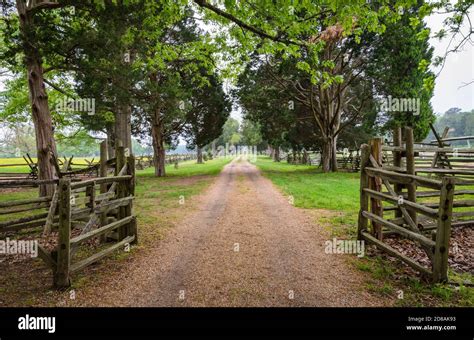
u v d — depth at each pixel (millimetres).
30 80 9281
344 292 3908
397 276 4344
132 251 5672
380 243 5230
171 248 5844
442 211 3869
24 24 8164
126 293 3947
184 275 4531
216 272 4633
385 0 5855
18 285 4188
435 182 4012
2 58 8102
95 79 10883
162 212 9281
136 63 12445
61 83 18469
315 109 23297
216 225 7625
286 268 4762
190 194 12852
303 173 22812
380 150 5953
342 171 24516
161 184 17219
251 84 22797
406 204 4711
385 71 18516
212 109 23438
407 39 17281
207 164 41219
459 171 7184
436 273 3945
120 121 16859
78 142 26297
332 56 21281
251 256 5344
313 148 29422
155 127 22938
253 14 6270
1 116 19812
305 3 5602
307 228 7117
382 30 6191
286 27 6160
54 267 4098
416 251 5297
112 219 6379
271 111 23438
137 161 33469
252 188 14523
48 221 6621
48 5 8234
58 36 8477
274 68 20984
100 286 4156
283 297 3809
